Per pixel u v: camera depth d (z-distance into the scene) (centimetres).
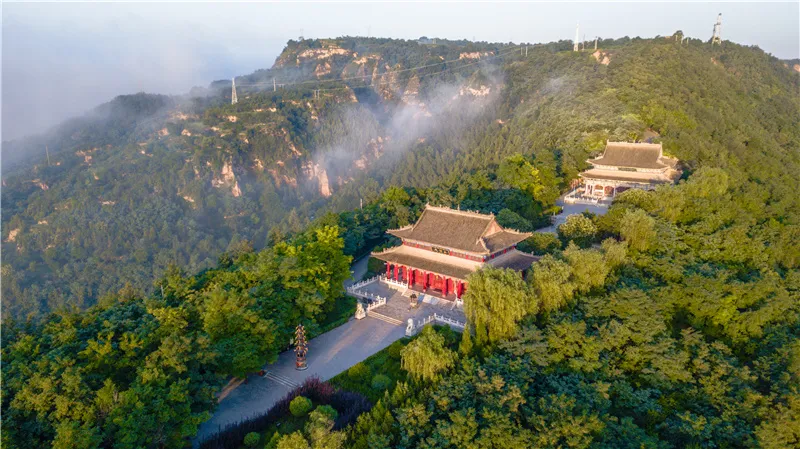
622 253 8575
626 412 6050
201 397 6134
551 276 7438
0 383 5834
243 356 6831
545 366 6406
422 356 6362
